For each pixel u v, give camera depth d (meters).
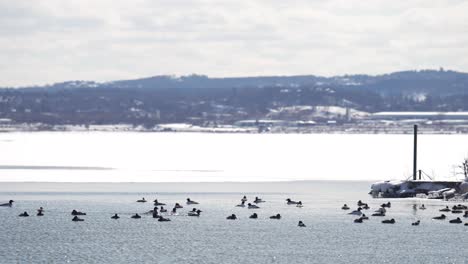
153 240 106.56
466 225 118.31
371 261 95.81
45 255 97.50
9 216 124.19
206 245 103.56
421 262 95.50
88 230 113.25
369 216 126.69
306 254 98.88
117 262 94.12
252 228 115.56
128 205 137.12
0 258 96.06
